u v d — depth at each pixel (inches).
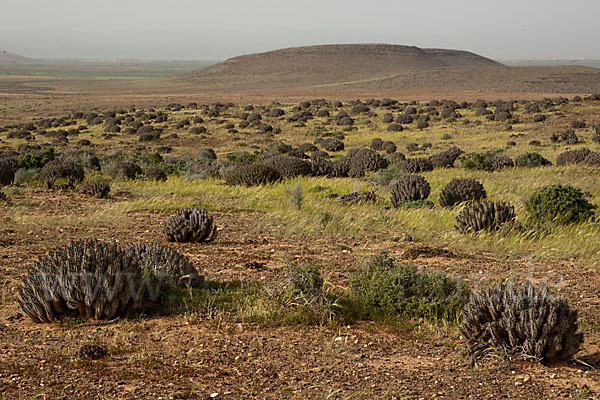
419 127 2375.7
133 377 180.5
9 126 3112.7
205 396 168.7
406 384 179.0
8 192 675.4
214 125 2795.3
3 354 198.7
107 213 522.0
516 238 394.9
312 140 2209.6
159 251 277.6
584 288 287.4
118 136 2578.7
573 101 2721.5
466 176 941.8
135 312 242.2
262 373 185.5
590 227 434.3
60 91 7421.3
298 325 232.5
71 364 189.6
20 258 340.5
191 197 658.2
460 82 6323.8
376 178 796.6
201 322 233.3
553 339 190.7
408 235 432.8
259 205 581.0
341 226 457.7
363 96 5049.2
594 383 180.1
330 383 179.0
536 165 1118.4
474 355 196.2
